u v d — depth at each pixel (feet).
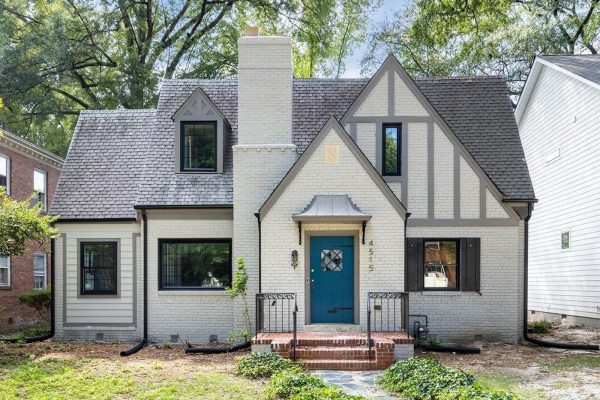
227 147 51.98
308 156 43.88
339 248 44.24
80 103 103.04
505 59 93.97
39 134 110.63
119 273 49.65
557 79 65.92
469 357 40.91
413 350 39.50
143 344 46.80
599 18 87.66
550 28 90.12
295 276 43.32
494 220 47.73
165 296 48.62
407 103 48.16
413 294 47.39
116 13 97.25
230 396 29.25
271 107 47.60
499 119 52.70
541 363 38.55
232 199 48.65
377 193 43.65
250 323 46.70
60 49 87.15
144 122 56.49
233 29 109.70
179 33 106.01
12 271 66.03
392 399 29.09
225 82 56.80
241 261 44.55
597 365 37.76
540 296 70.74
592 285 57.11
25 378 32.99
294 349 38.01
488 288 47.60
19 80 86.48
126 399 28.73
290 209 43.73
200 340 48.39
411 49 106.63
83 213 49.83
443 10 70.59
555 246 66.23
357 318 43.29
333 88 54.60
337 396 27.02
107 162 53.47
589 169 57.72
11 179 65.41
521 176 49.42
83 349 44.62
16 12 95.20
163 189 49.29
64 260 50.03
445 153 48.01
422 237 47.65
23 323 67.82
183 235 48.98
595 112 56.54
